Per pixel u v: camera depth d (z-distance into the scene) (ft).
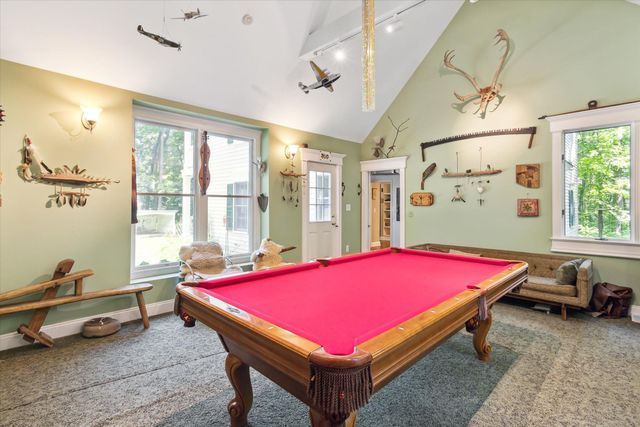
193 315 5.13
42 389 6.79
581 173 12.51
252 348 3.84
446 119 16.08
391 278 6.75
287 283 6.32
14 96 8.91
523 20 13.58
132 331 10.06
